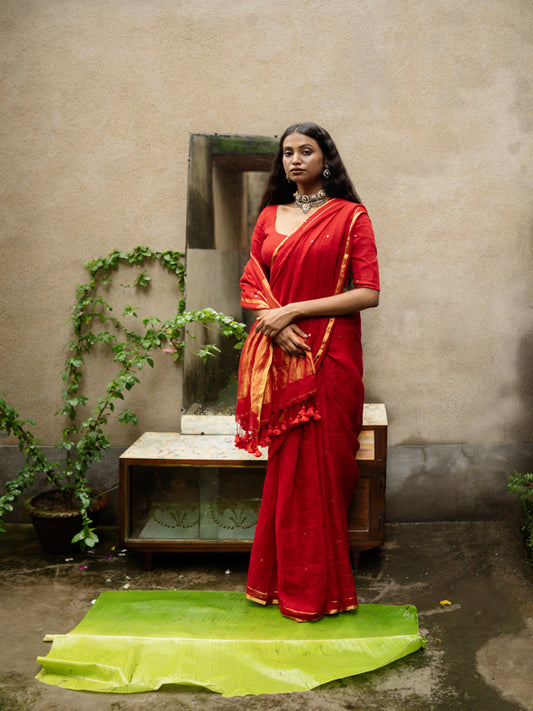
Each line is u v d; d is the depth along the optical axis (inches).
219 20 125.1
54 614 102.6
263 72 126.1
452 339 131.8
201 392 127.0
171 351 126.0
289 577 100.0
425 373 132.6
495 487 134.6
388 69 125.9
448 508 134.7
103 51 125.9
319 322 100.7
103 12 125.2
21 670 89.3
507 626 99.1
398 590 109.4
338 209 101.8
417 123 126.9
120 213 129.4
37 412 133.6
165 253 129.1
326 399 100.8
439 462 134.0
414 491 134.6
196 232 125.3
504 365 132.5
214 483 114.2
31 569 117.0
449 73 126.0
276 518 100.5
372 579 113.1
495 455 134.0
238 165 124.5
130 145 127.8
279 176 108.0
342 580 100.1
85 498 117.8
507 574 114.2
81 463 123.9
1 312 131.6
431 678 87.4
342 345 101.8
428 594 108.1
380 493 113.2
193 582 112.8
